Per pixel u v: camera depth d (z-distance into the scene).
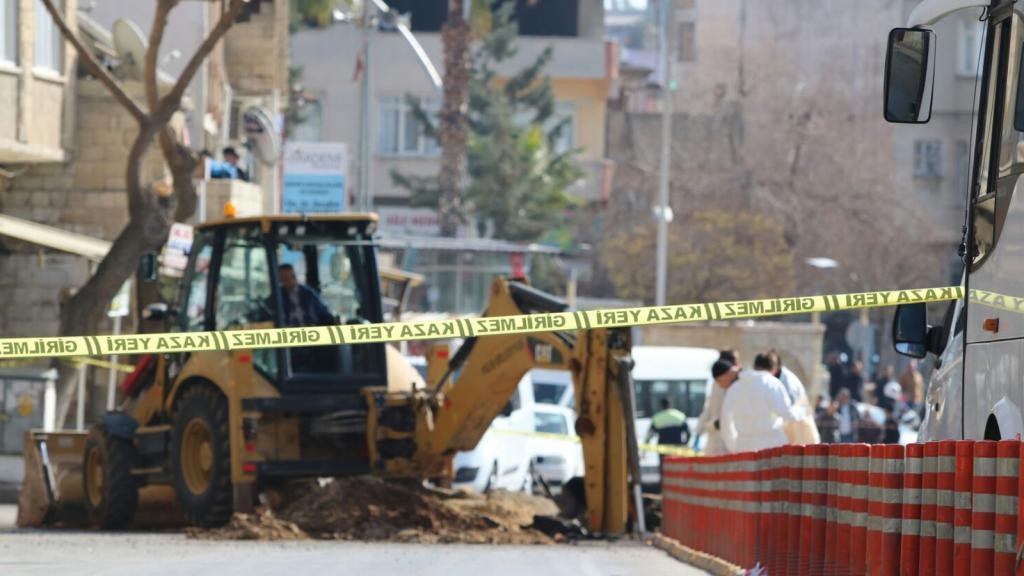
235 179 92.88
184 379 50.06
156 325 55.19
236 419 48.19
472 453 65.88
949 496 19.16
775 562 28.77
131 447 52.19
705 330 132.38
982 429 22.52
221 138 111.38
